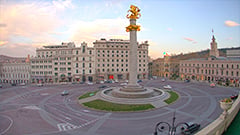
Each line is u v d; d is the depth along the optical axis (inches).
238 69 3257.9
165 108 1480.1
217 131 860.0
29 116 1306.6
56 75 3922.2
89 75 3976.4
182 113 1336.1
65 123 1145.4
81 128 1055.0
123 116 1275.8
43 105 1660.9
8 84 3870.6
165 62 5147.6
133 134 954.1
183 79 4311.0
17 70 4180.6
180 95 2102.6
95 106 1537.9
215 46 4707.2
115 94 1881.2
